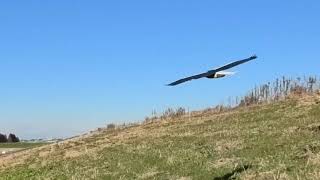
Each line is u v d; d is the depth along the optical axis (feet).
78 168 122.62
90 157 136.67
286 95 190.70
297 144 92.94
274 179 71.82
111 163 118.62
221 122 159.43
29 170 137.80
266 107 170.91
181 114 219.41
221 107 207.51
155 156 114.62
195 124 168.66
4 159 194.90
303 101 162.91
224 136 123.44
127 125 230.48
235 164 86.69
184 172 91.56
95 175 107.04
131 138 164.25
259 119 147.64
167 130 166.81
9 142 393.29
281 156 85.46
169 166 99.76
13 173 138.62
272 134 110.42
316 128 107.45
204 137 129.08
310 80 187.01
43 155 170.50
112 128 230.48
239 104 204.13
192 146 118.32
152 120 224.94
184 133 146.61
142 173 99.40
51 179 115.96
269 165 80.79
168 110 223.71
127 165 111.34
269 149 94.32
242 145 103.60
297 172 73.05
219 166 88.63
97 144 167.94
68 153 156.04
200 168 91.35
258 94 201.16
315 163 75.97
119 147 144.25
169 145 127.54
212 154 101.81
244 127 134.82
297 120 128.26
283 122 129.18
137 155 122.11
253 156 91.30
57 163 139.54
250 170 80.74
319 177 68.28
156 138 148.66
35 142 351.67
